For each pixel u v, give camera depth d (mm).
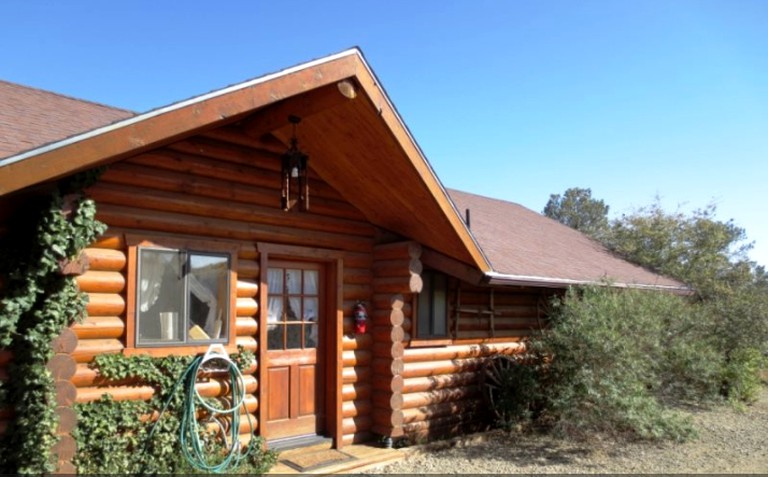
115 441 5230
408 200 7094
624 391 7805
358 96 5875
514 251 10562
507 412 8695
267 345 6883
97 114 7352
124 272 5543
